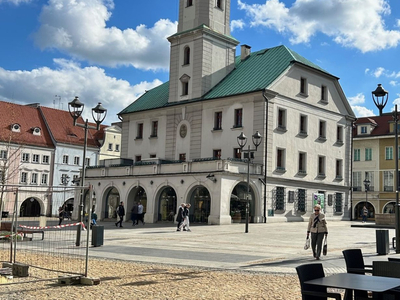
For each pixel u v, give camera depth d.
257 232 30.78
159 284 11.44
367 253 19.23
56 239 18.86
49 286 11.21
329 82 50.84
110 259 16.28
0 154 63.19
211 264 15.13
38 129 68.62
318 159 48.59
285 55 47.59
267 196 42.28
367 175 65.44
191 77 48.56
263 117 42.47
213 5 49.34
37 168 66.81
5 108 68.44
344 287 6.53
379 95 19.69
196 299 9.75
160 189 43.06
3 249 18.41
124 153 55.03
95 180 48.97
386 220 37.34
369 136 65.31
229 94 44.78
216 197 38.34
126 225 39.94
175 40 50.50
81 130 74.94
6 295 10.12
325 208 48.97
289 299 9.72
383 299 7.58
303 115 47.00
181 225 31.83
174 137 49.62
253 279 12.17
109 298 9.86
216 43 49.19
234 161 39.44
